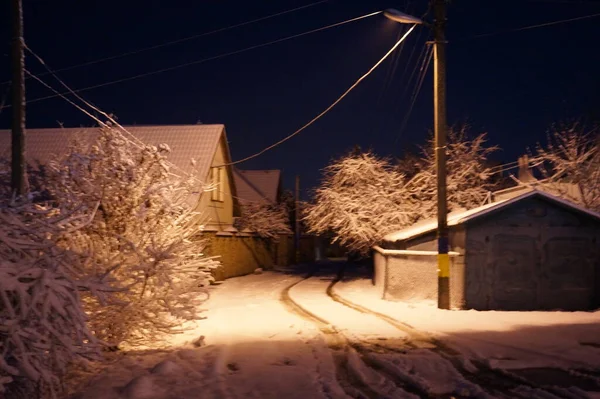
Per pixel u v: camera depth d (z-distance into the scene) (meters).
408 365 10.62
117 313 11.95
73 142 17.00
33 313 7.57
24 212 8.58
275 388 9.12
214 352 11.84
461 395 8.76
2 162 13.99
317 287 27.69
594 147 25.28
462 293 18.34
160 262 12.09
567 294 18.27
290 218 54.97
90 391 8.98
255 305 20.45
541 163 26.08
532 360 10.94
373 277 28.47
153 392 8.88
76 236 11.81
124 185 12.84
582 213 18.27
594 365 10.52
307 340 13.30
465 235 18.36
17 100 11.43
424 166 31.47
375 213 28.39
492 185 29.80
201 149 31.47
